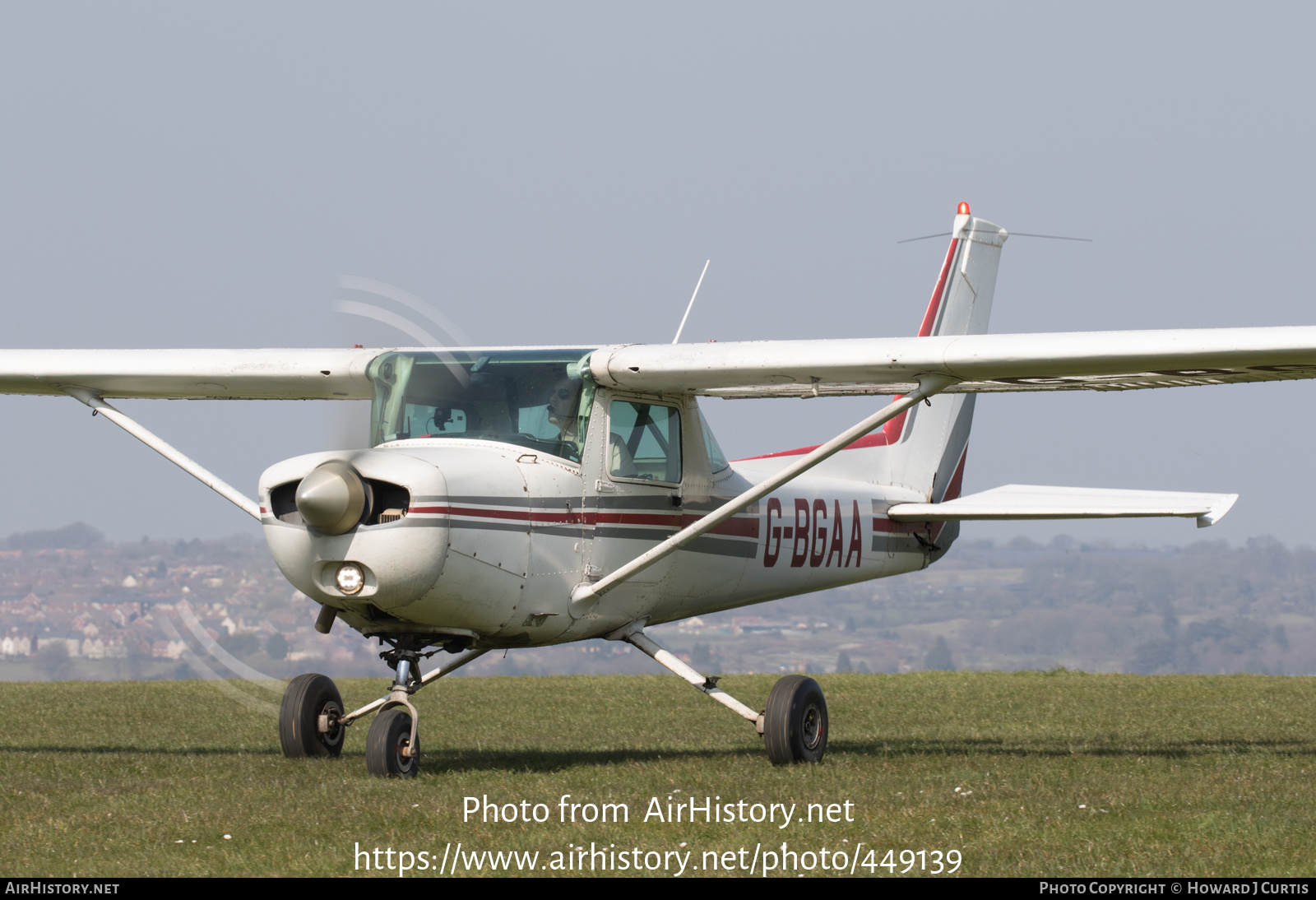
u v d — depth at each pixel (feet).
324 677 83.41
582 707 123.65
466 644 78.23
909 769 78.74
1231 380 83.87
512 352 81.20
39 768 79.97
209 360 88.89
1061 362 73.77
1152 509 99.25
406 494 70.38
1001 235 128.06
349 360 83.82
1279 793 69.97
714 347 79.46
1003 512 102.73
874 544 110.42
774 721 80.23
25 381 95.45
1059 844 57.62
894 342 76.59
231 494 84.94
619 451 82.79
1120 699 129.08
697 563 89.45
